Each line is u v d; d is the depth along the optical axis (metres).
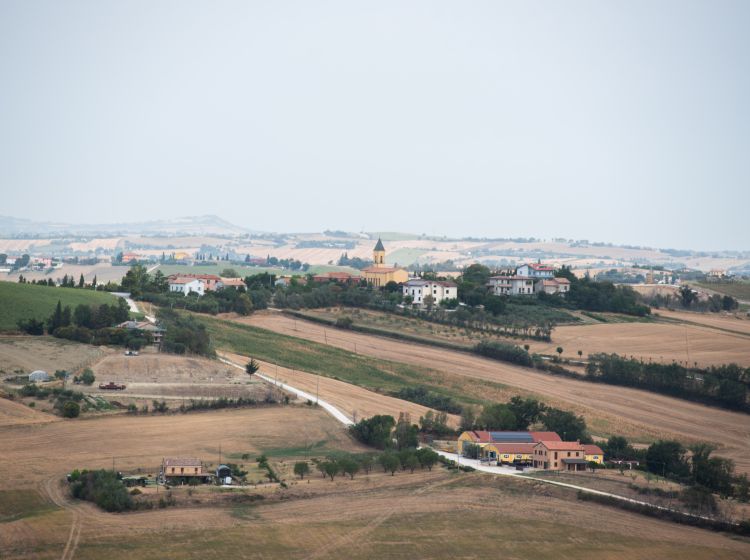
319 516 171.25
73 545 150.50
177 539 156.00
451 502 181.25
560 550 159.25
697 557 157.50
